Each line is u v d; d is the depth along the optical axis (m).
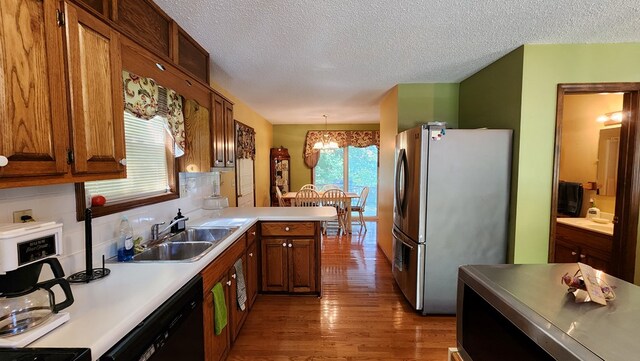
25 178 0.85
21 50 0.82
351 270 3.53
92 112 1.08
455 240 2.41
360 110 5.02
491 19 1.84
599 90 2.22
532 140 2.27
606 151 2.83
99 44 1.12
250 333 2.23
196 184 2.66
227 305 1.89
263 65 2.67
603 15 1.78
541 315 0.76
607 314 0.76
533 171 2.29
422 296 2.47
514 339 0.80
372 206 6.95
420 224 2.41
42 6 0.88
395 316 2.48
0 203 1.02
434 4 1.66
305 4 1.66
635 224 2.21
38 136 0.88
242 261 2.25
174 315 1.18
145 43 1.45
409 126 3.36
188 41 2.05
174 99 1.93
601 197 2.89
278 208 3.29
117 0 1.33
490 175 2.36
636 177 2.19
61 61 0.95
